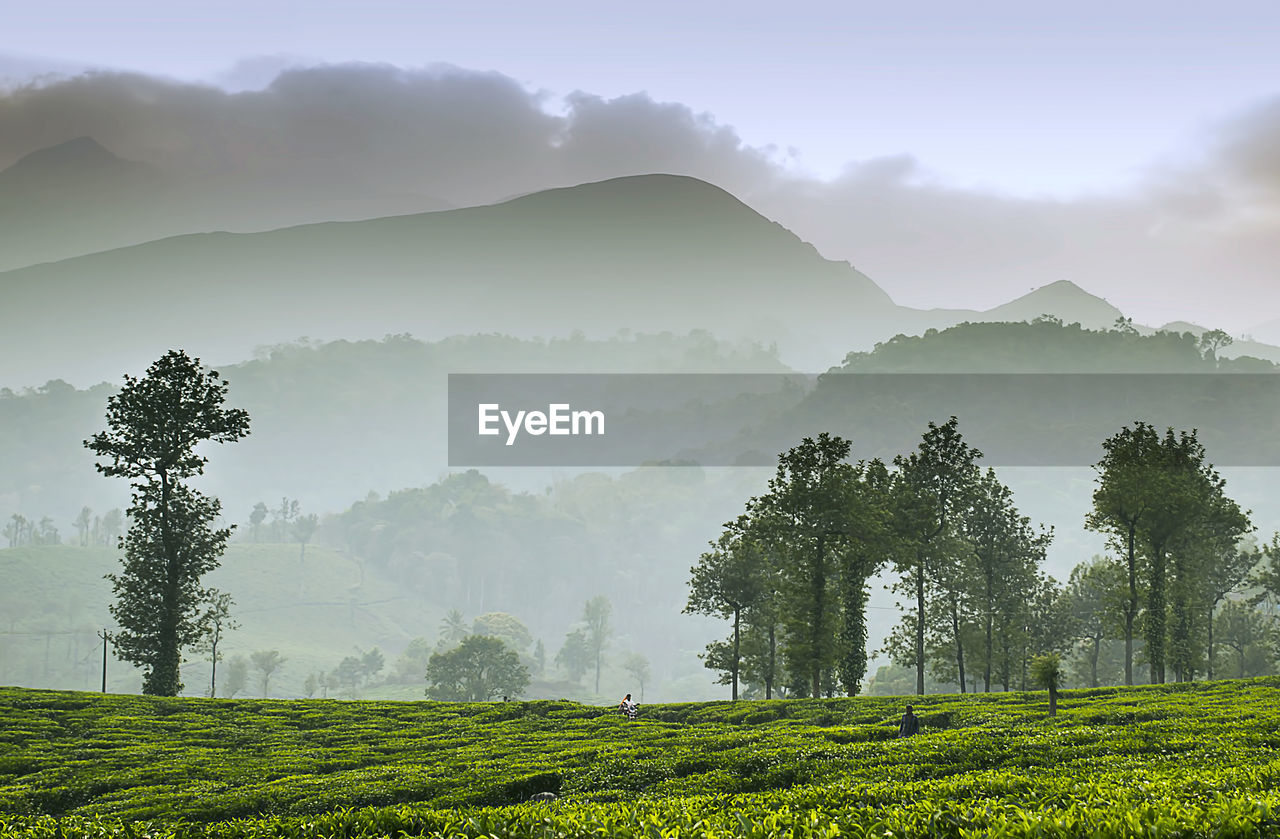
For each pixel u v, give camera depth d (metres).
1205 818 16.66
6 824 24.53
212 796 37.69
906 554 78.06
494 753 47.00
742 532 81.12
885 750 37.59
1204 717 42.25
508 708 67.38
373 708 67.12
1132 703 55.06
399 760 47.00
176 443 82.94
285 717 62.50
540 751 47.03
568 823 18.47
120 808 36.75
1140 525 81.56
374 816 22.03
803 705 64.38
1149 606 80.75
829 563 79.06
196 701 66.31
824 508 75.75
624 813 20.55
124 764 45.78
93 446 81.88
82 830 22.41
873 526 75.50
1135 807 18.58
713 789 34.25
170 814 35.09
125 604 81.88
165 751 49.00
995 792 25.72
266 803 36.09
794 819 19.16
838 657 76.62
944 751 35.72
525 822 19.09
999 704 58.62
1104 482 82.38
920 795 25.80
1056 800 22.20
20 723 54.91
